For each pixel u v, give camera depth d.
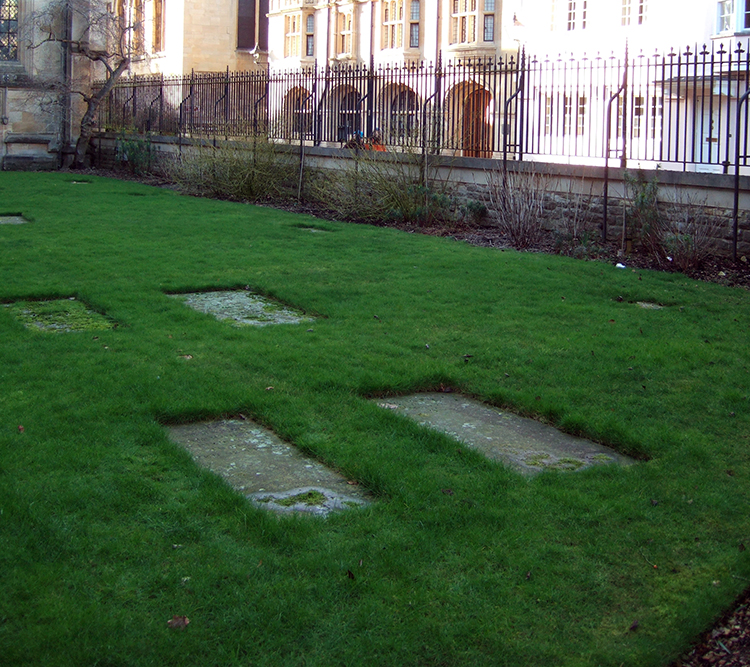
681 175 10.88
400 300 8.00
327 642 2.87
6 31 27.55
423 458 4.34
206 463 4.31
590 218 12.16
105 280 8.60
